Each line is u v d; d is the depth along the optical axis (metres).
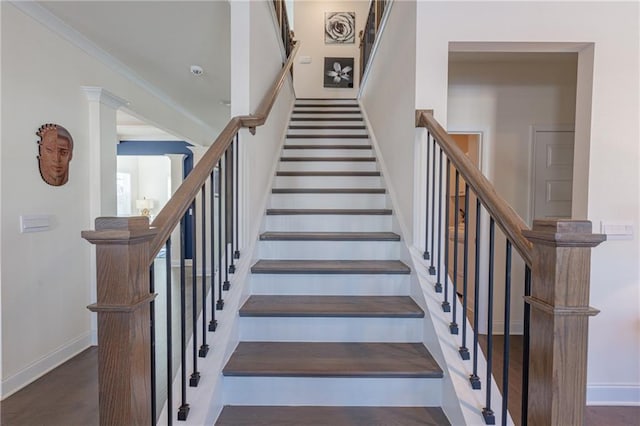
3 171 2.30
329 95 6.67
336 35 6.64
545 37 2.14
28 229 2.49
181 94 4.50
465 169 1.51
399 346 1.88
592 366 2.37
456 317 1.80
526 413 1.15
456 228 1.73
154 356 1.14
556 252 0.92
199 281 4.15
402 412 1.59
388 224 2.80
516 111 3.40
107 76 3.41
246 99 2.32
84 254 3.07
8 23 2.33
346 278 2.21
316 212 2.79
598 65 2.20
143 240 0.99
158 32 2.89
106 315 0.93
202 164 1.61
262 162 2.77
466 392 1.48
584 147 2.31
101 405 0.93
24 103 2.46
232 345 1.79
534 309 1.00
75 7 2.51
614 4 2.17
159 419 1.41
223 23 2.74
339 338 1.93
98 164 3.15
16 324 2.40
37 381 2.52
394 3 2.76
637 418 2.25
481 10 2.11
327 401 1.64
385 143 3.18
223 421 1.52
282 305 2.00
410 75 2.26
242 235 2.25
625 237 2.30
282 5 3.94
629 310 2.33
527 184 3.43
